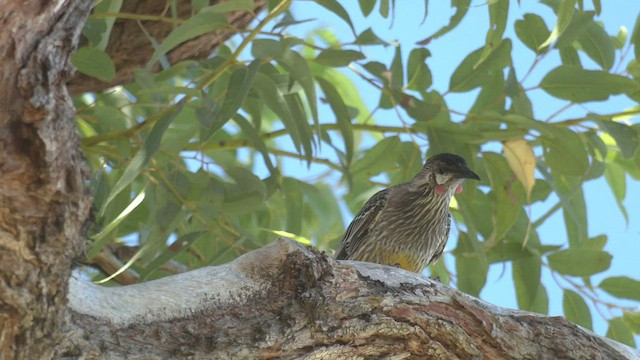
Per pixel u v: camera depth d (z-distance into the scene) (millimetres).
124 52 11438
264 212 13117
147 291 6758
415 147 11914
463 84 11500
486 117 11195
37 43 5574
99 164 11383
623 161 13203
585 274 12156
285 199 11930
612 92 11219
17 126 5555
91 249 9594
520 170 11211
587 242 12766
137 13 11297
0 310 5691
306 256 7125
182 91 9469
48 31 5625
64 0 5695
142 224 11508
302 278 7078
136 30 11312
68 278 5910
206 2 10391
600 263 12109
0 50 5504
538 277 12211
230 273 7043
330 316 6980
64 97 5699
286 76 10617
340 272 7168
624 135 11039
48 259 5777
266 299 7000
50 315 5871
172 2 10164
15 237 5684
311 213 14141
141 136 11414
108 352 6285
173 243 10648
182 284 6883
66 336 6129
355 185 13914
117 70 11648
